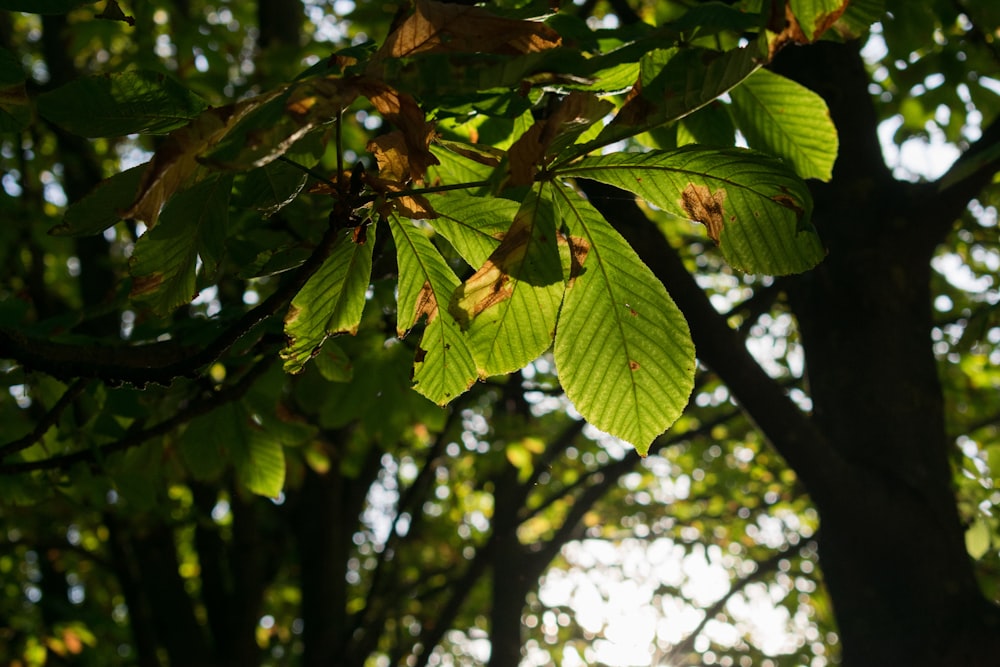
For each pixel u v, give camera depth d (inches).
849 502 54.8
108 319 99.9
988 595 90.4
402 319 28.6
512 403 106.5
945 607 54.1
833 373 60.3
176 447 62.6
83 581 161.8
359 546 179.9
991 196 99.3
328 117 20.9
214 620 122.2
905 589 54.8
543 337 26.7
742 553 167.6
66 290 136.1
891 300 59.6
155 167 20.7
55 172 114.3
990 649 53.3
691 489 173.3
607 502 171.0
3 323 44.0
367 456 127.4
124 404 43.0
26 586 146.9
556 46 21.9
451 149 26.3
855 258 60.1
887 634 54.6
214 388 44.9
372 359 61.0
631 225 47.0
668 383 26.3
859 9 25.0
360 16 86.2
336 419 64.1
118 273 110.6
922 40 60.7
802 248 25.2
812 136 29.7
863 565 55.7
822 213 61.9
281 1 115.6
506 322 26.5
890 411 58.3
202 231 26.5
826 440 54.8
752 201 24.9
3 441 49.8
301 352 28.7
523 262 24.9
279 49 91.0
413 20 21.4
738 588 138.3
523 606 110.8
